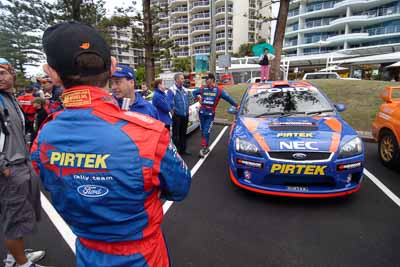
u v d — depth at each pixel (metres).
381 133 4.19
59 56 0.77
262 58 11.59
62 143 0.79
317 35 49.72
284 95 3.95
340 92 9.63
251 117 3.61
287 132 2.99
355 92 9.39
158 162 0.81
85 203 0.78
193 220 2.66
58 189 0.81
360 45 44.62
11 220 1.77
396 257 2.04
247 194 3.19
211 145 5.77
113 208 0.78
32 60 28.19
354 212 2.71
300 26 51.06
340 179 2.68
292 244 2.23
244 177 3.01
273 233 2.40
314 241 2.26
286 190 2.76
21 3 18.56
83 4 16.22
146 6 13.09
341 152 2.69
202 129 4.89
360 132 6.24
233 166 3.08
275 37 10.87
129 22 13.88
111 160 0.75
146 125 0.84
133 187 0.77
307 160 2.67
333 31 48.09
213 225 2.56
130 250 0.85
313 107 3.66
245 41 55.78
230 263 2.03
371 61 22.23
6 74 1.79
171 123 4.43
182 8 61.84
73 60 0.77
